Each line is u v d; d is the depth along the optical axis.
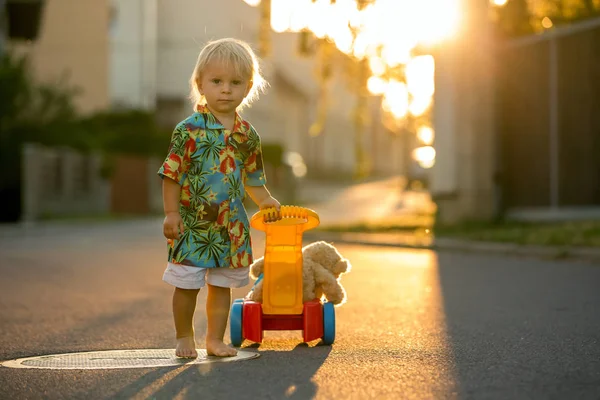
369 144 70.25
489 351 4.57
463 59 15.57
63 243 15.66
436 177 16.03
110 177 28.66
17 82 24.52
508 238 12.77
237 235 4.44
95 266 10.94
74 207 26.41
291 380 3.77
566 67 14.52
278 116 50.12
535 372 3.96
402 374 3.91
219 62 4.44
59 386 3.79
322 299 5.17
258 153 4.64
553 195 14.79
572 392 3.53
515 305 6.75
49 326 5.89
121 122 32.47
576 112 14.35
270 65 45.59
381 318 5.99
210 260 4.34
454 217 15.80
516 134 15.42
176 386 3.69
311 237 16.11
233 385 3.68
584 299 7.13
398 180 62.78
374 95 15.88
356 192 45.06
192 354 4.41
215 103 4.47
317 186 51.41
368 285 8.26
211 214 4.36
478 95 15.55
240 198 4.47
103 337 5.36
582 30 14.24
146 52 38.84
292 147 54.12
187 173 4.38
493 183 15.63
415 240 13.85
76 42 33.47
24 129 24.42
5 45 27.34
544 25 15.46
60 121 26.52
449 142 15.81
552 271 9.66
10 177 23.95
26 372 4.14
